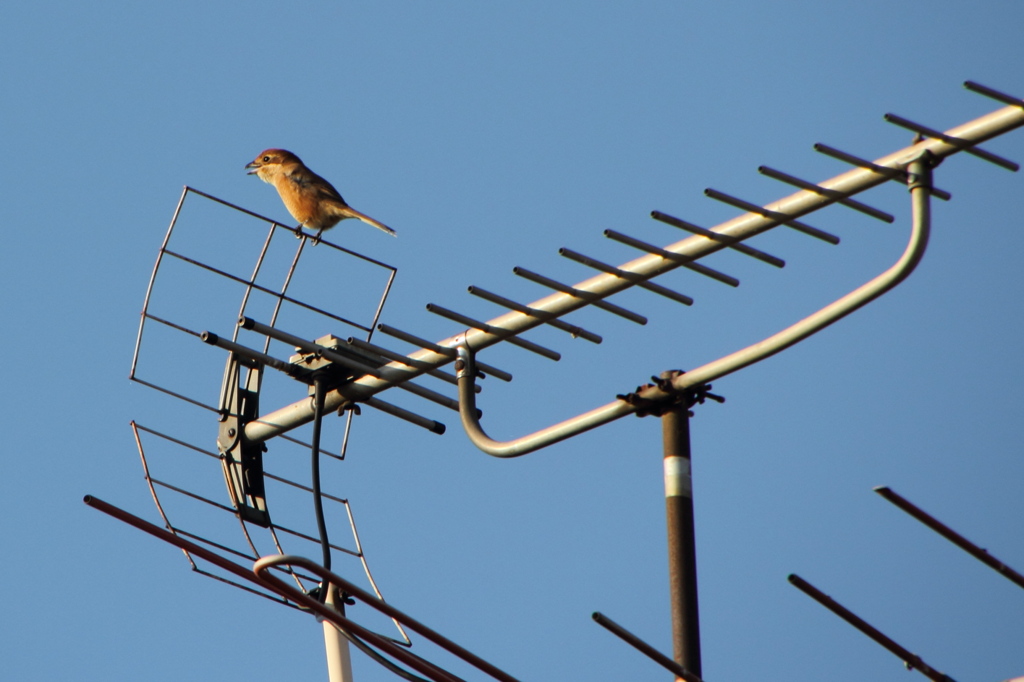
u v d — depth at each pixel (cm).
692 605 926
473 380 1138
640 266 1041
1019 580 848
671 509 953
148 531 934
